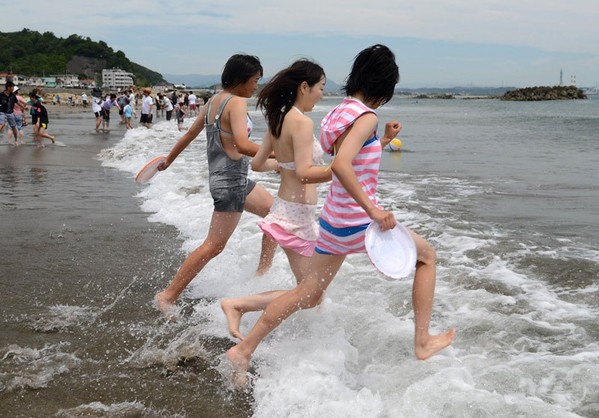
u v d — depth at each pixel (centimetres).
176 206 837
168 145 1781
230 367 352
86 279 537
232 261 563
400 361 362
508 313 430
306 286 360
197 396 338
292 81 376
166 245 649
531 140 2020
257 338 353
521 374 336
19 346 399
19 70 19975
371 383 341
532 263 543
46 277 542
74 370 367
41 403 327
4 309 463
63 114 4791
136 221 770
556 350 369
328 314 422
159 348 398
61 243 658
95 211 837
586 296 462
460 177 1111
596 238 629
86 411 319
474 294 468
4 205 879
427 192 934
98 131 2594
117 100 3462
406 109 7219
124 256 609
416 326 355
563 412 288
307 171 362
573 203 828
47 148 1806
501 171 1196
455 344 382
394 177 1120
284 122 378
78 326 434
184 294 503
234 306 392
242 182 459
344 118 338
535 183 1023
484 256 570
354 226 343
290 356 371
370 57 338
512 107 7431
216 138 452
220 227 461
